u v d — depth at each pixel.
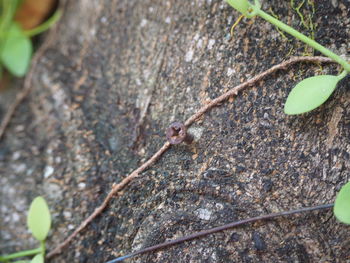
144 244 0.13
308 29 0.13
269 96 0.13
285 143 0.12
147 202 0.13
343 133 0.12
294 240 0.12
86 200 0.15
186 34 0.14
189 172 0.13
